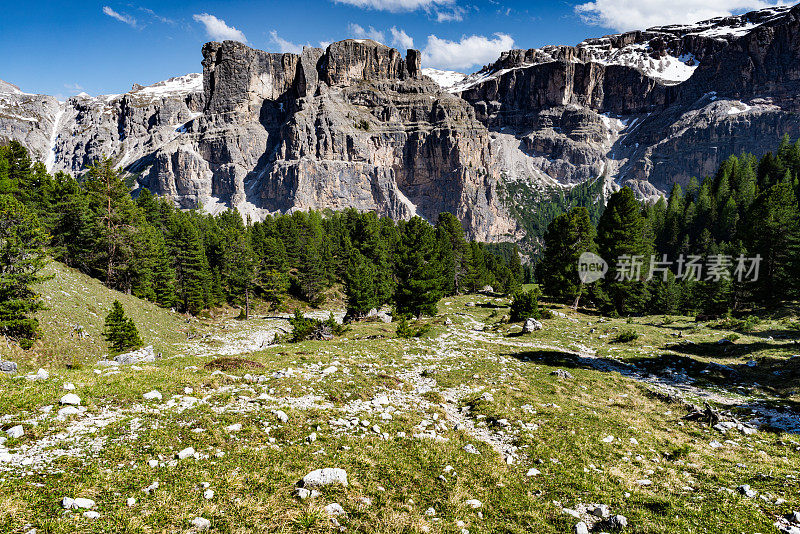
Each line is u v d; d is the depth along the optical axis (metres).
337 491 9.66
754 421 20.36
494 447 14.91
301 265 102.94
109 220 62.84
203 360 22.69
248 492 9.09
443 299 81.75
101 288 56.97
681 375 31.19
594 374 29.50
